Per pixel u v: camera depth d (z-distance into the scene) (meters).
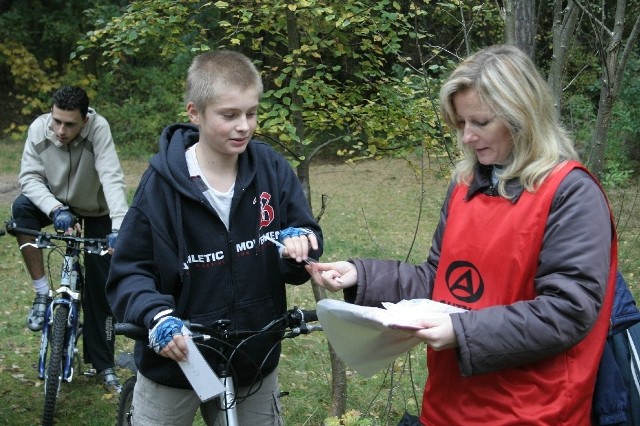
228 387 2.80
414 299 2.33
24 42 18.95
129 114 17.84
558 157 2.14
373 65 4.64
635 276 8.72
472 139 2.18
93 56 18.67
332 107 4.40
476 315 2.05
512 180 2.18
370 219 12.41
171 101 17.66
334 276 2.52
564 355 2.10
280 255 2.75
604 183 10.58
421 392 5.28
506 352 2.03
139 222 2.75
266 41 4.92
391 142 4.59
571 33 3.37
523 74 2.13
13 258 9.18
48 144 4.66
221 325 2.72
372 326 2.19
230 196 2.79
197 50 4.44
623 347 2.34
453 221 2.29
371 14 4.51
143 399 2.99
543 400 2.09
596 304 2.03
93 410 4.97
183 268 2.75
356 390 5.24
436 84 4.61
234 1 4.49
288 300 7.82
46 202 4.61
